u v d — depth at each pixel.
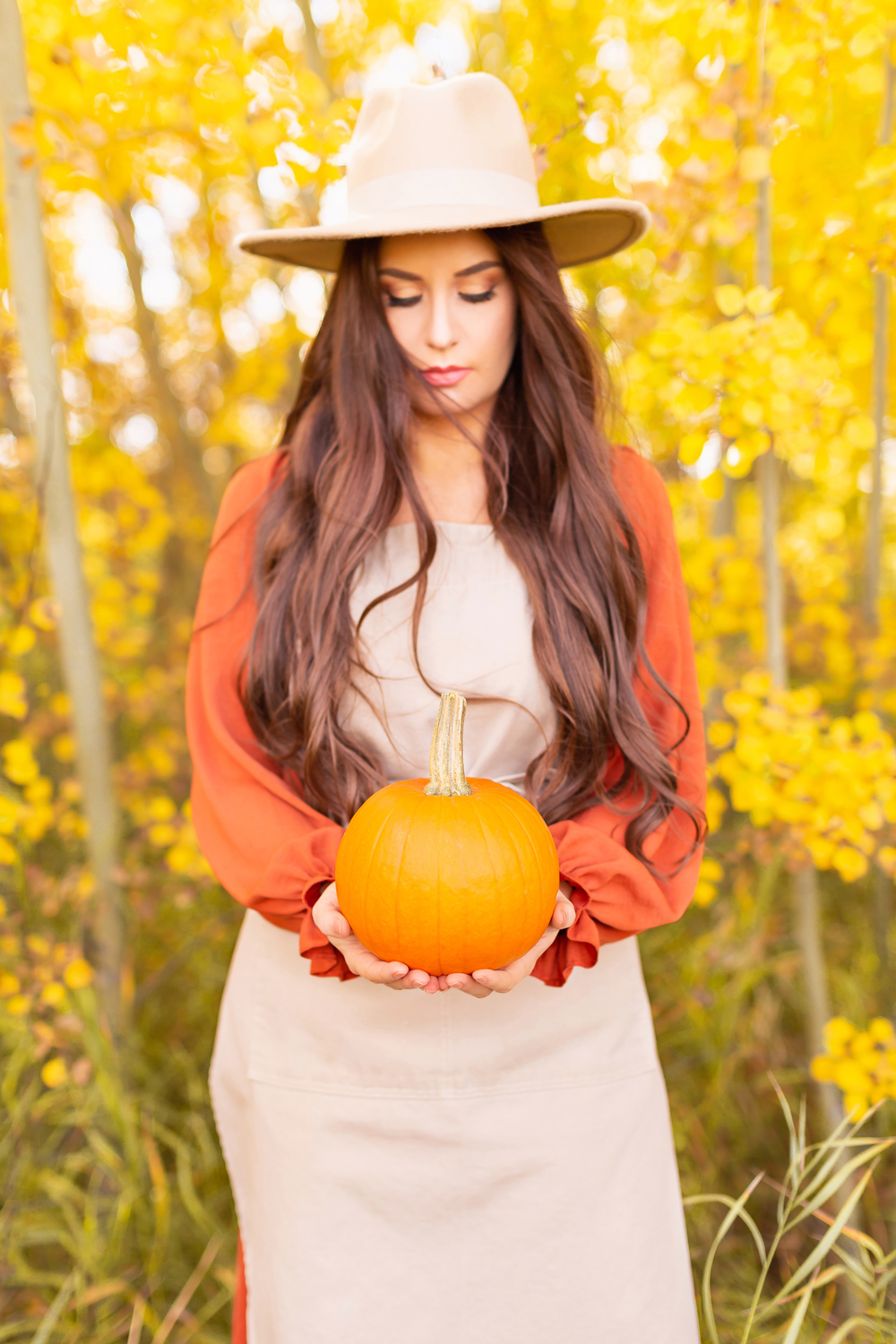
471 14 2.50
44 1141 2.05
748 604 1.99
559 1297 1.20
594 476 1.33
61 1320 1.72
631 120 2.21
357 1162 1.21
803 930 1.87
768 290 1.57
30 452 2.23
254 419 3.86
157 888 2.47
